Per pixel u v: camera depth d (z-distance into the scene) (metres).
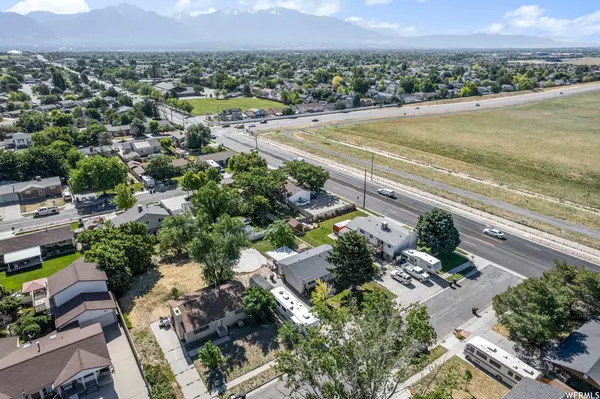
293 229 68.38
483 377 37.31
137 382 37.59
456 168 103.12
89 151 109.00
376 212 76.31
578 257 60.06
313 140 131.25
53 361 36.38
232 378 37.88
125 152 113.06
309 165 83.50
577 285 44.66
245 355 40.84
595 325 40.91
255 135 136.75
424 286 52.56
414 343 28.06
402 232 59.72
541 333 38.09
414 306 33.41
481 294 50.81
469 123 158.75
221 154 108.31
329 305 48.31
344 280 48.88
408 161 109.44
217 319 43.72
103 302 45.66
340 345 28.48
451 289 51.88
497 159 111.00
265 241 65.81
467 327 44.44
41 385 34.59
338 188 88.62
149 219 67.06
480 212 75.88
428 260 54.59
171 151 116.69
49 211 75.31
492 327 44.41
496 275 55.22
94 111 156.00
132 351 41.31
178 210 73.25
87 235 58.44
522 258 59.78
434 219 58.16
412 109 190.88
